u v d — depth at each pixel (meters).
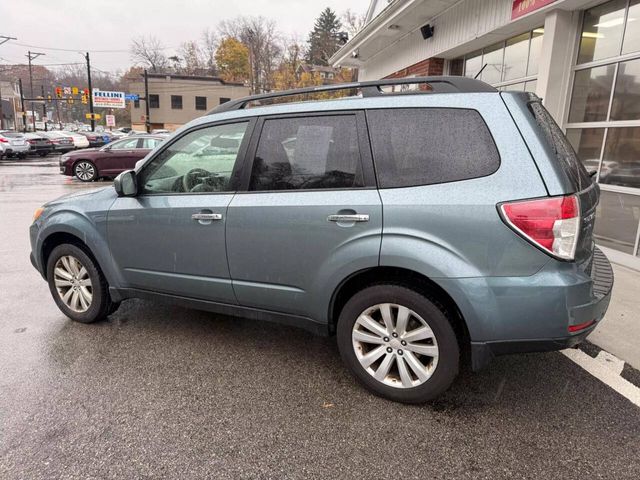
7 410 2.56
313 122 2.72
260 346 3.38
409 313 2.50
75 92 41.31
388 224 2.42
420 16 8.25
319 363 3.12
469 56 8.12
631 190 4.99
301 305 2.79
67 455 2.21
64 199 3.80
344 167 2.60
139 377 2.93
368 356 2.66
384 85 2.65
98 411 2.56
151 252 3.24
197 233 3.01
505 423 2.45
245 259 2.88
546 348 2.28
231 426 2.43
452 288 2.30
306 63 70.56
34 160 25.12
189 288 3.17
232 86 56.00
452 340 2.42
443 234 2.31
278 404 2.63
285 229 2.71
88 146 29.39
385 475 2.08
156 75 53.75
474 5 6.98
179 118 55.16
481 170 2.29
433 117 2.44
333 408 2.59
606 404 2.61
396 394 2.60
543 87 5.76
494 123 2.30
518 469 2.11
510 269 2.22
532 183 2.19
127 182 3.18
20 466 2.13
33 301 4.28
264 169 2.84
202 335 3.57
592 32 5.42
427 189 2.38
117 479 2.06
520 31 6.53
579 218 2.20
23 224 7.94
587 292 2.25
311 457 2.20
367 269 2.52
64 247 3.66
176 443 2.30
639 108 4.89
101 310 3.65
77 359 3.16
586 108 5.59
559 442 2.29
